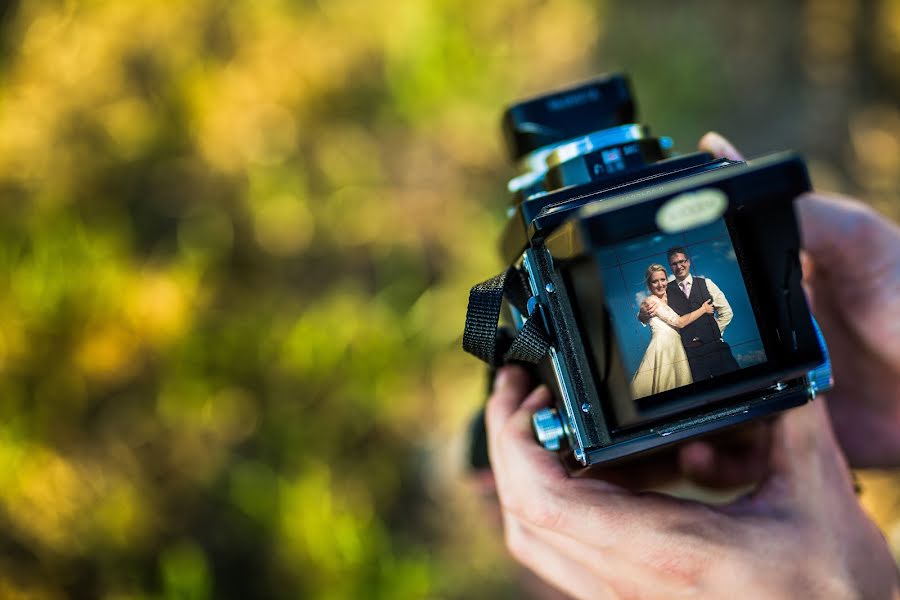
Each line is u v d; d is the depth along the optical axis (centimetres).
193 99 262
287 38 271
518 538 131
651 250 89
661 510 105
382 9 277
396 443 249
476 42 282
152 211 260
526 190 122
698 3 302
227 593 232
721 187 80
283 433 244
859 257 133
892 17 310
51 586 225
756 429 126
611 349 88
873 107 308
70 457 235
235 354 249
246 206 262
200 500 239
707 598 105
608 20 294
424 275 266
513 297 107
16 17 266
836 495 113
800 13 310
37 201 251
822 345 91
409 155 274
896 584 114
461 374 254
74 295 241
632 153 113
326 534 231
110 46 263
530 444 109
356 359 251
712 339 88
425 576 231
